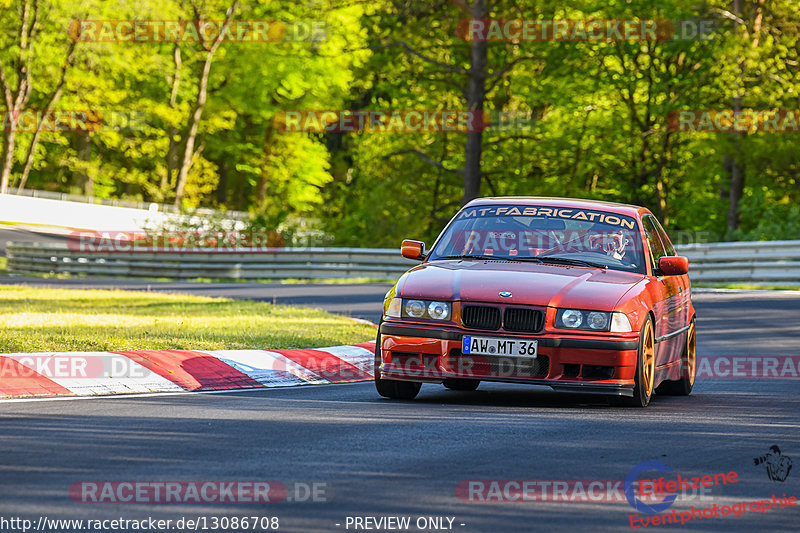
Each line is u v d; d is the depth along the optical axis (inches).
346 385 1478.8
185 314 2298.2
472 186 5137.8
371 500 727.7
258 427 1027.3
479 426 1062.4
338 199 6284.5
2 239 6176.2
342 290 3486.7
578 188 5994.1
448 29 5388.8
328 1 7401.6
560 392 1455.5
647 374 1273.4
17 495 721.0
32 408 1129.4
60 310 2311.8
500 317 1218.6
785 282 3398.1
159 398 1249.4
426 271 1305.4
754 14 4945.9
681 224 6033.5
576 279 1264.8
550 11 5123.0
